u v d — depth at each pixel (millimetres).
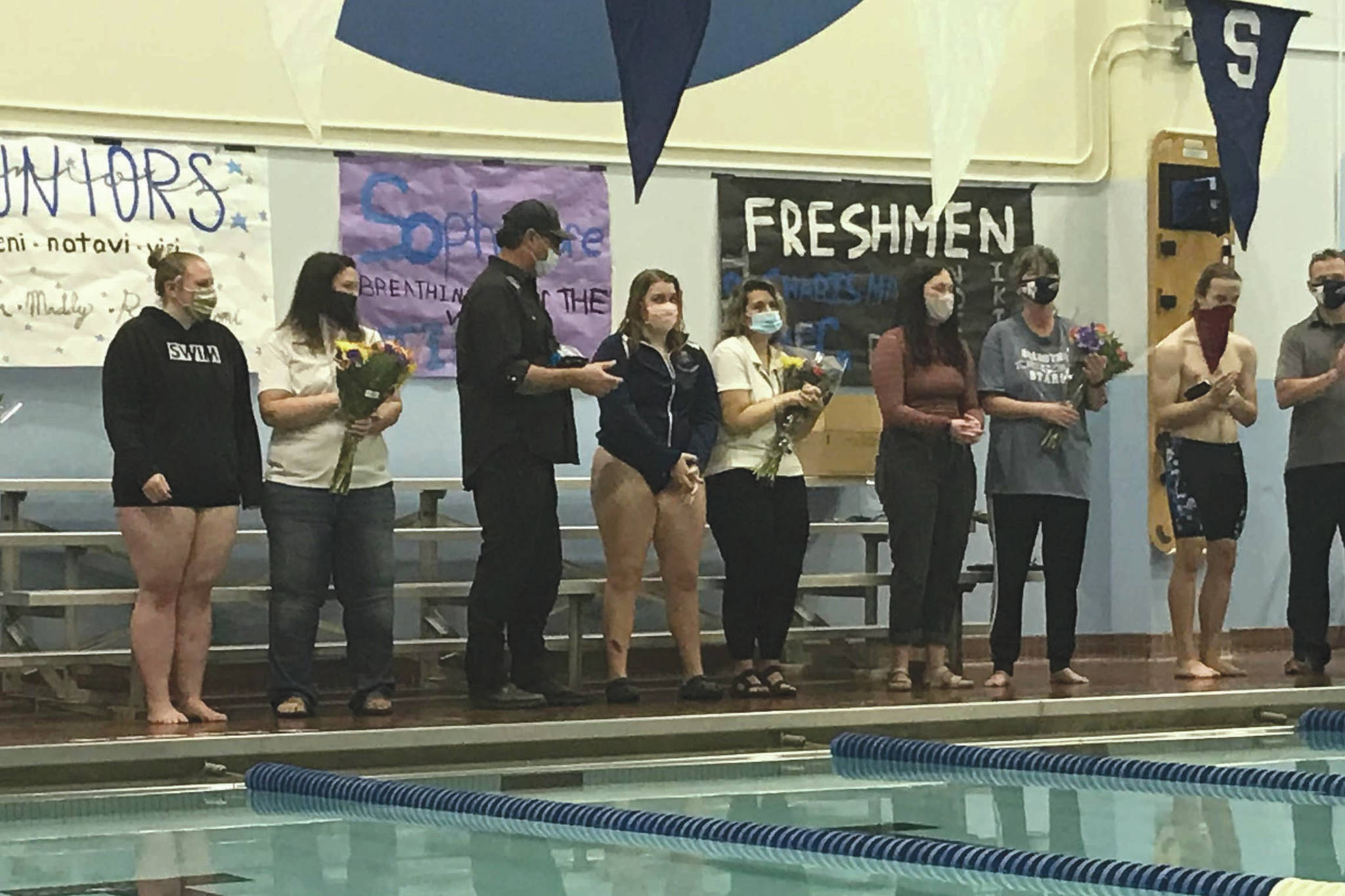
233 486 6652
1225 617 9180
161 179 8266
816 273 9430
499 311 6977
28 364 8039
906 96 9633
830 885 3875
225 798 5527
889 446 7738
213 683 8180
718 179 9273
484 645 7047
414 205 8719
